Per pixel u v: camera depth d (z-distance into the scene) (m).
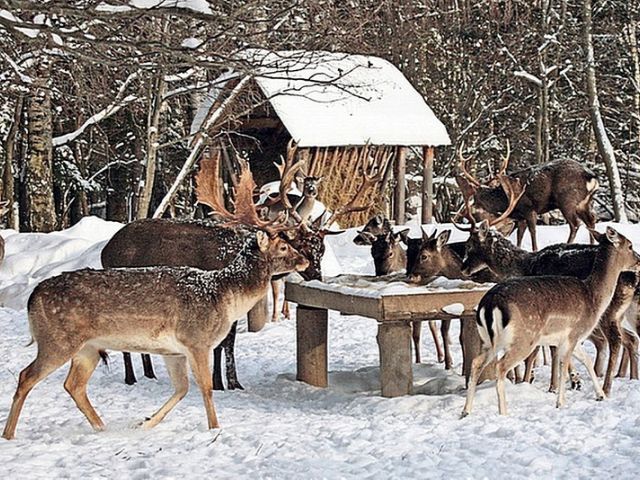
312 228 12.34
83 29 10.62
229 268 10.45
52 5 10.16
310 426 10.20
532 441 9.63
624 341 11.50
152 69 10.95
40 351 10.05
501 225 15.84
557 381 11.12
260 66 10.87
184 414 10.74
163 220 12.44
